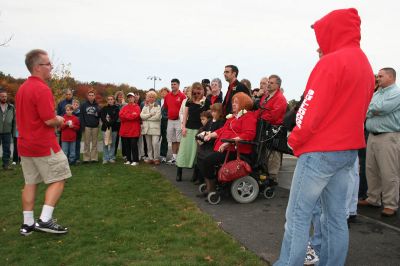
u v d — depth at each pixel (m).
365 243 4.21
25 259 3.95
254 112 6.08
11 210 5.81
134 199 6.23
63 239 4.48
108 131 10.21
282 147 6.00
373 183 5.78
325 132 2.77
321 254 3.22
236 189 5.89
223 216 5.23
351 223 4.95
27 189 4.68
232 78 6.86
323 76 2.70
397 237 4.41
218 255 3.87
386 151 5.24
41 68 4.52
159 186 7.20
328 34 2.95
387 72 5.21
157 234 4.53
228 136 5.86
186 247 4.10
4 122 9.56
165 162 10.28
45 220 4.55
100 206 5.84
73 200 6.25
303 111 2.75
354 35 2.88
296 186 2.86
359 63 2.79
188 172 8.70
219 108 6.56
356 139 2.82
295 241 2.85
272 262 3.67
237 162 5.62
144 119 9.82
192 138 7.47
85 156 10.53
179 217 5.20
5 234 4.73
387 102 5.14
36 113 4.43
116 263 3.72
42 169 4.58
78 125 10.21
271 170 7.32
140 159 10.93
